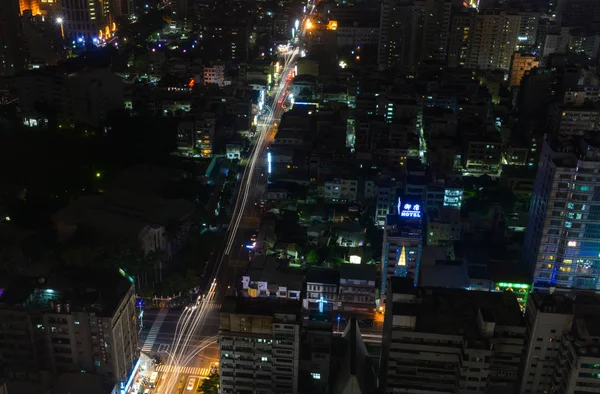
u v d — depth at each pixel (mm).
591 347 196250
